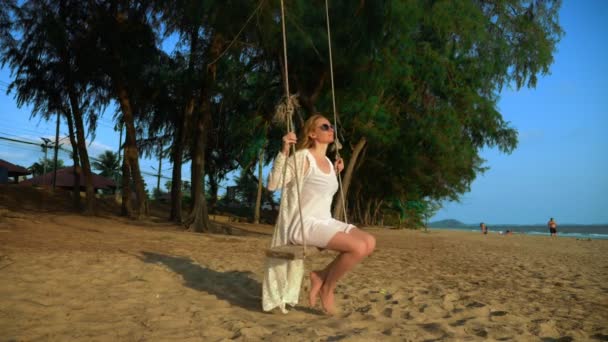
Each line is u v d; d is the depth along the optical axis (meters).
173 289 5.36
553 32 17.72
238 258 8.79
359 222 51.22
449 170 27.94
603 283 7.35
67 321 3.77
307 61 16.03
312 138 4.44
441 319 4.18
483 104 18.17
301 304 4.83
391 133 17.84
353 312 4.43
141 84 21.56
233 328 3.66
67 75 20.77
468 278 7.54
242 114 20.95
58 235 12.20
